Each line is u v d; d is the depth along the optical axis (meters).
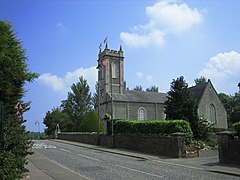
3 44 12.11
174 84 34.12
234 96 80.06
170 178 13.09
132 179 12.77
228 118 76.06
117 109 64.75
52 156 23.30
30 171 14.77
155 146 25.70
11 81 13.58
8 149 10.96
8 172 8.12
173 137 23.47
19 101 16.39
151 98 70.19
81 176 13.42
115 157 23.25
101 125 49.03
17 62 13.00
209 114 59.84
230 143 18.55
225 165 17.75
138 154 25.12
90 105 91.31
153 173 14.68
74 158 21.98
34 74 14.21
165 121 25.64
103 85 69.88
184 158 22.45
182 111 32.34
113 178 13.05
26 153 12.56
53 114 87.62
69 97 90.94
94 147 33.41
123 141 31.38
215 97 61.53
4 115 8.80
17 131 11.82
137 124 29.22
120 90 69.50
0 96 14.02
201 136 30.11
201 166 17.64
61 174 14.01
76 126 56.62
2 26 13.09
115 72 70.56
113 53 71.00
